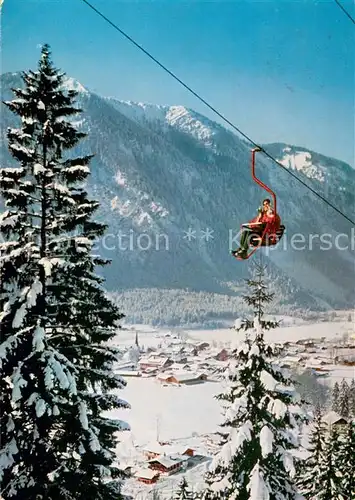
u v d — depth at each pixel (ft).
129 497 46.47
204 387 347.77
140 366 415.23
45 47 39.19
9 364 37.81
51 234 40.27
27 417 39.06
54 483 38.68
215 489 45.60
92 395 42.24
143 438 232.94
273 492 44.78
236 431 45.75
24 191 38.65
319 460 70.69
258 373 46.50
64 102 40.29
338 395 228.43
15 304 38.34
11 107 38.86
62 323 42.34
